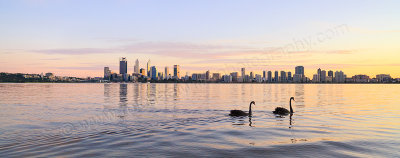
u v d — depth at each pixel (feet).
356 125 66.18
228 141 48.73
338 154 40.27
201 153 40.81
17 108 109.60
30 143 48.14
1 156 39.65
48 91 290.56
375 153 40.86
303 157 38.78
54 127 64.80
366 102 142.00
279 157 38.73
